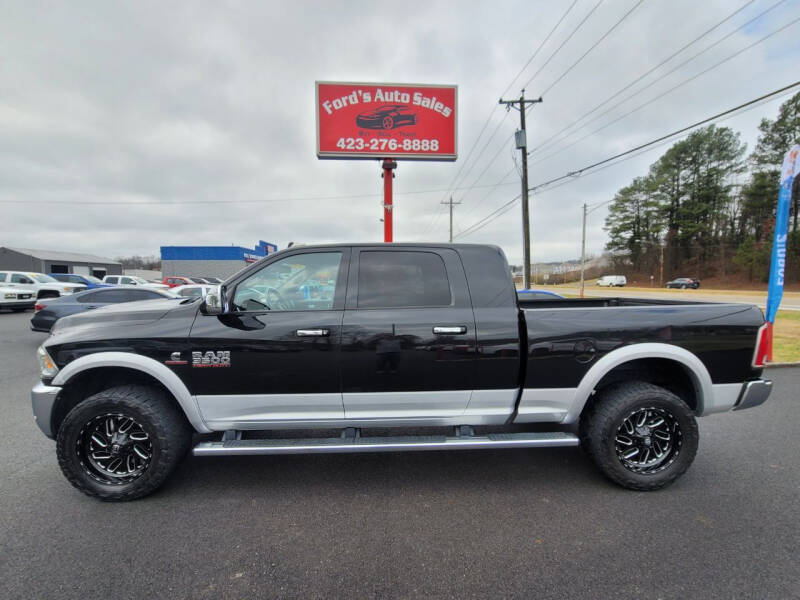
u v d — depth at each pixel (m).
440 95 12.71
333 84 12.46
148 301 3.38
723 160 50.03
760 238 46.34
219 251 37.44
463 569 2.04
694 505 2.62
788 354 7.22
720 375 2.90
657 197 56.16
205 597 1.86
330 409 2.81
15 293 14.92
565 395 2.86
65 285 16.73
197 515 2.53
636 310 2.91
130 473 2.72
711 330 2.88
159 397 2.78
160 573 2.01
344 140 12.58
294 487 2.88
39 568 2.03
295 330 2.71
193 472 3.11
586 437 2.89
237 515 2.53
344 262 2.91
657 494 2.77
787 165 5.80
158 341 2.68
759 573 1.99
